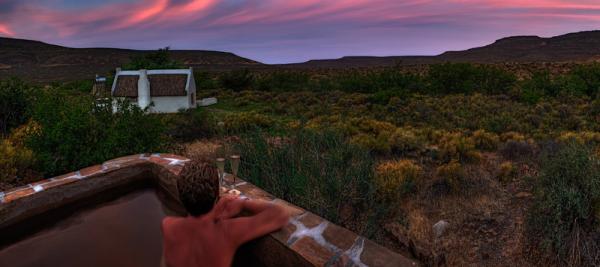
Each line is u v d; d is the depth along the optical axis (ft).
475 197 20.95
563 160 17.75
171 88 82.48
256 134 20.58
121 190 12.55
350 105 77.71
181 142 37.17
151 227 10.99
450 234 16.88
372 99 82.48
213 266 7.39
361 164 18.42
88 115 21.50
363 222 16.39
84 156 20.27
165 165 12.50
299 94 104.94
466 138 36.17
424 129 43.11
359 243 7.58
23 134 25.32
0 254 9.51
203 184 7.15
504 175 24.13
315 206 15.69
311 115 63.26
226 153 21.29
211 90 127.65
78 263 9.23
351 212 17.13
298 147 19.62
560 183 16.29
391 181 20.26
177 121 46.32
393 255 7.17
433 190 21.98
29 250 9.68
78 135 20.70
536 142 35.58
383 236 16.81
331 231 8.05
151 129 23.48
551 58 561.43
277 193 16.60
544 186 17.62
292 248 7.36
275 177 17.17
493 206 19.67
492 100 75.72
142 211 11.87
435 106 68.44
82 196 11.50
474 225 17.69
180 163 12.78
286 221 8.32
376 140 33.35
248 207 8.39
